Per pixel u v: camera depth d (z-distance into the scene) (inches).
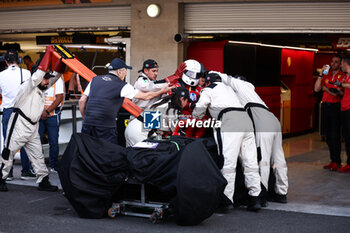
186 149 217.9
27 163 323.0
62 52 270.8
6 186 291.9
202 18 388.5
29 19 449.7
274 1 369.1
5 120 311.9
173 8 386.6
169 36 389.4
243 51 424.2
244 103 266.4
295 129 540.7
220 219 237.1
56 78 284.8
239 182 262.8
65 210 249.8
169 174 215.2
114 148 229.9
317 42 539.5
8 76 309.3
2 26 461.1
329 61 611.5
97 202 230.8
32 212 245.6
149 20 394.9
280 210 255.1
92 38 474.6
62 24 437.4
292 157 415.8
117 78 253.1
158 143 227.3
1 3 453.7
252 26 377.1
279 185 267.3
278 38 504.1
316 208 259.3
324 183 319.3
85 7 425.7
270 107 476.1
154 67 271.3
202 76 267.0
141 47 398.9
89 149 228.5
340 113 356.5
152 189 237.9
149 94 247.6
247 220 235.8
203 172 218.1
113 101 249.6
